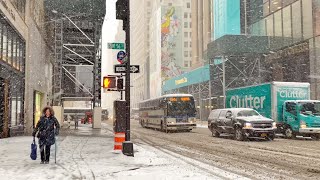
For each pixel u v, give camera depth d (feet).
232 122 74.23
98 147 52.65
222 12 233.55
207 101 237.25
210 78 198.90
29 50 87.04
